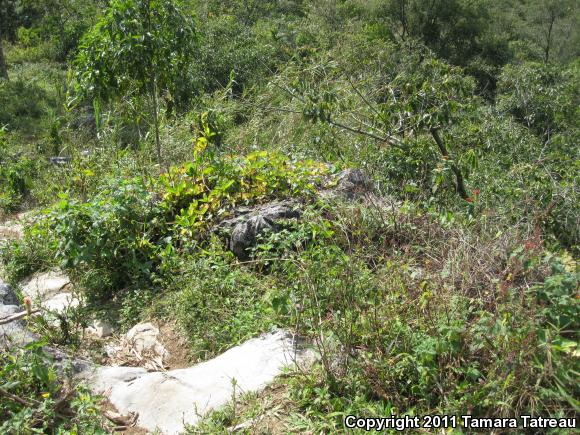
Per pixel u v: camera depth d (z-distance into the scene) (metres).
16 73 19.44
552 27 29.39
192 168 5.98
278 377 3.63
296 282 4.29
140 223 5.52
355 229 4.99
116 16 6.60
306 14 22.14
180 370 3.94
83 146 11.10
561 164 7.78
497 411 2.97
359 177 5.96
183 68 7.40
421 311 3.63
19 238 7.45
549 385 2.98
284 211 5.33
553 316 3.20
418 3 23.16
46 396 3.48
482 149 8.01
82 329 4.87
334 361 3.53
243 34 16.50
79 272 5.67
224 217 5.57
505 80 12.52
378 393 3.28
